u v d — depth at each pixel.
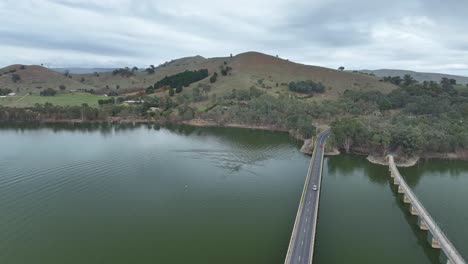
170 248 83.75
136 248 83.50
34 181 128.12
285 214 104.19
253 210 106.81
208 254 81.31
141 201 112.12
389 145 170.50
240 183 131.62
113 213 102.75
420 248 85.75
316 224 96.31
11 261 76.88
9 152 169.88
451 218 102.88
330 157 173.25
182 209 106.69
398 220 101.69
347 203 114.81
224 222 98.31
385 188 130.62
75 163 152.38
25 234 89.19
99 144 193.50
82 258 78.75
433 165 159.38
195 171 145.25
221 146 195.00
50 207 105.88
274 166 156.12
